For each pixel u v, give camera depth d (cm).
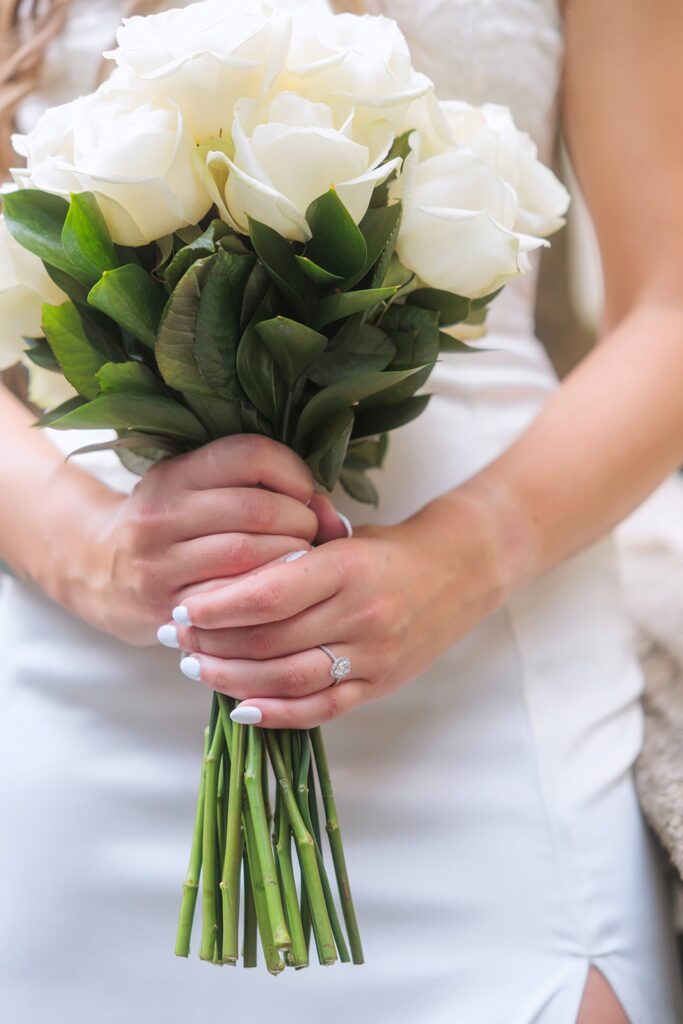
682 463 71
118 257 56
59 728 70
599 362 70
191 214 54
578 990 64
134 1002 66
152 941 67
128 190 53
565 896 66
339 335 57
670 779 68
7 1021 67
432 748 68
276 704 57
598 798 68
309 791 60
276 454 59
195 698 69
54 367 61
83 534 66
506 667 69
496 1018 64
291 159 52
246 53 52
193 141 54
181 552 59
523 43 74
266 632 57
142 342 57
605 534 70
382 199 56
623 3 71
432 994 65
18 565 68
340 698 58
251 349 56
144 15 72
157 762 69
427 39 74
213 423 59
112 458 73
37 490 68
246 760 58
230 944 56
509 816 67
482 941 65
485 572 63
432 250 56
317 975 66
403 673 61
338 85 54
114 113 54
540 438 68
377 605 58
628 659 73
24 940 67
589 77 73
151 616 62
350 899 59
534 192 61
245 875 58
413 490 71
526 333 78
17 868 68
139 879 67
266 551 58
